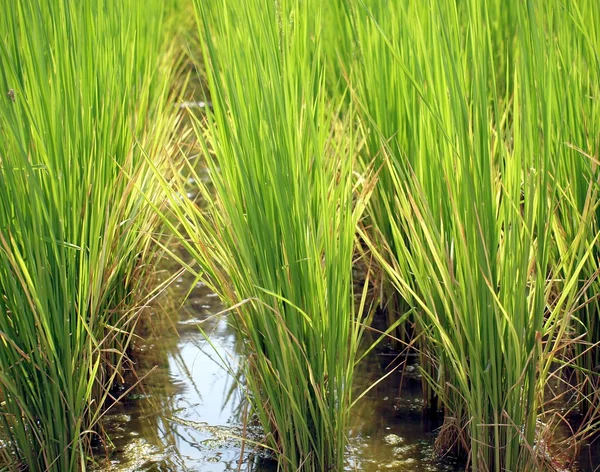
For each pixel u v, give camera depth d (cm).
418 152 279
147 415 293
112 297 288
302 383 262
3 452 269
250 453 281
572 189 278
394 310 312
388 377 305
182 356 315
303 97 266
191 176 427
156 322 330
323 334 263
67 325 263
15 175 262
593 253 280
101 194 276
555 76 271
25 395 267
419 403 296
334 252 259
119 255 287
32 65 265
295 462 266
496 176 274
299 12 274
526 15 261
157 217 299
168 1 545
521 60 254
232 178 263
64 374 266
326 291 263
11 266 262
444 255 260
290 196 258
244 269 262
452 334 271
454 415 276
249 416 289
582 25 273
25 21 267
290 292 260
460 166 260
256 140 258
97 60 283
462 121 254
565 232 280
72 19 278
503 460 265
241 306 266
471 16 256
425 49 265
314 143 259
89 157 272
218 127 263
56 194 262
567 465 275
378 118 299
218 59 269
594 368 286
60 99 264
